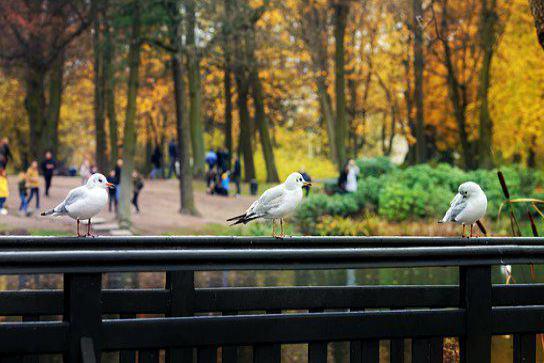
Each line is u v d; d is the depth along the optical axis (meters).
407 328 6.70
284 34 55.28
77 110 71.94
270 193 7.76
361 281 20.86
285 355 13.59
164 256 5.92
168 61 49.84
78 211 7.33
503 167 33.72
